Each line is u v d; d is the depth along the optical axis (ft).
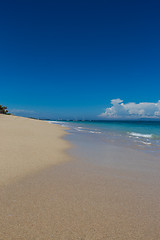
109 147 33.91
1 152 23.70
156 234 8.18
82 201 11.22
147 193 12.84
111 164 21.26
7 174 15.72
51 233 7.98
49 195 11.94
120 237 7.87
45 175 16.10
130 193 12.75
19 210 9.86
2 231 8.00
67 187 13.48
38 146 30.04
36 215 9.40
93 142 40.47
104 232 8.18
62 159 22.59
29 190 12.64
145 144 38.96
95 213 9.81
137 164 21.58
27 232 7.99
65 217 9.30
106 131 79.00
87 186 13.84
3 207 10.13
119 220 9.20
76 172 17.46
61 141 39.09
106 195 12.28
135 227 8.64
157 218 9.50
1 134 42.78
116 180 15.51
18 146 28.66
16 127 63.93
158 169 19.51
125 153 28.48
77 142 39.47
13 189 12.71
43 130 61.98
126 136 56.75
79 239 7.64
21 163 19.30
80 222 8.91
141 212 10.07
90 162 21.86
